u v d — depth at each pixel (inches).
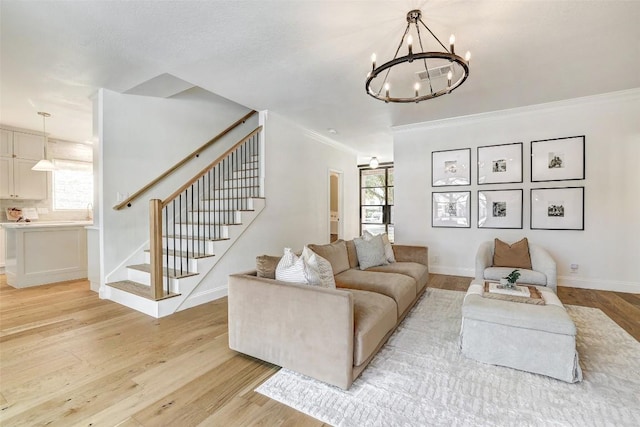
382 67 83.0
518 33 99.6
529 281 133.5
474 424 64.3
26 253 174.7
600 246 161.3
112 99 151.3
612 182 158.4
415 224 209.6
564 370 79.7
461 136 194.5
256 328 89.0
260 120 185.3
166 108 175.9
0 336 107.4
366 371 85.0
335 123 207.2
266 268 95.4
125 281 155.4
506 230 182.1
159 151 172.6
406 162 212.8
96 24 94.3
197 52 112.1
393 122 203.8
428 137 205.2
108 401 72.1
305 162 223.5
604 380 80.1
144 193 165.8
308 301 79.4
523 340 84.9
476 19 92.0
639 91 149.5
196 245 166.4
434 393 75.0
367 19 92.3
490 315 89.0
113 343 102.3
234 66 123.2
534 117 174.2
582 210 164.1
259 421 65.7
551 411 68.2
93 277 161.9
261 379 81.7
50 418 66.2
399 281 121.4
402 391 75.9
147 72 128.9
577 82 139.8
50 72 129.0
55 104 166.7
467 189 193.0
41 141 222.2
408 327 115.3
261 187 185.3
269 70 126.7
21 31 98.1
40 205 229.5
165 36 101.5
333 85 143.0
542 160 172.6
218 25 95.2
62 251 189.2
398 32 99.4
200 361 90.9
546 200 171.9
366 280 120.6
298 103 168.7
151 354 95.0
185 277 136.6
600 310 131.2
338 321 75.1
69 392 75.4
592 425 63.9
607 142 158.9
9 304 142.3
